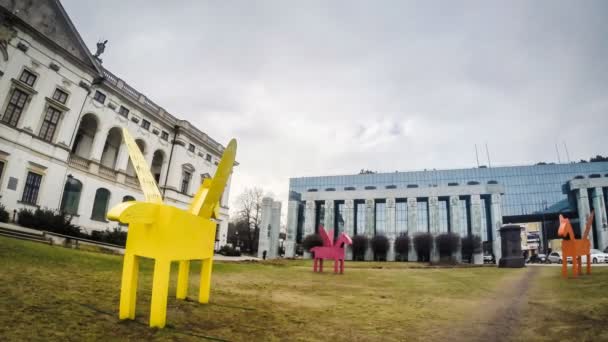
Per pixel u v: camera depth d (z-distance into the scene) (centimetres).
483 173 7606
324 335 387
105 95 2719
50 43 2244
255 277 1134
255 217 6172
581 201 5803
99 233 2369
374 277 1324
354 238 5262
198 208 507
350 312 538
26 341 296
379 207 7194
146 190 436
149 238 395
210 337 352
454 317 502
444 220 6631
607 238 5438
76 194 2466
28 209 2072
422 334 402
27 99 2128
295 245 6197
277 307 554
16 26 2067
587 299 605
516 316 501
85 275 749
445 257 4659
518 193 7369
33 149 2134
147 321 395
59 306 425
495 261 5059
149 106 3156
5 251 879
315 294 755
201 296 533
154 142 3247
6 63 2019
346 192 6059
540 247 6544
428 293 809
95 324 366
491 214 5350
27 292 484
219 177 499
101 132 2670
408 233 5525
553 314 499
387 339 378
